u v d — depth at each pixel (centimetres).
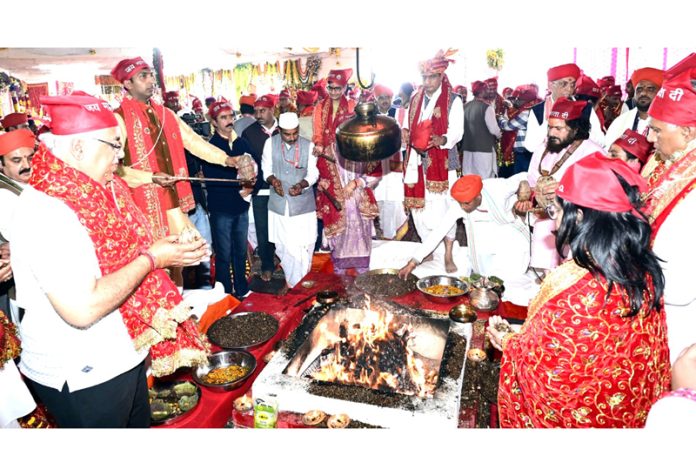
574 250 130
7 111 390
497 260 325
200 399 194
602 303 130
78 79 429
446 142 405
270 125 441
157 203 287
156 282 162
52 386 146
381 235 499
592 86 426
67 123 137
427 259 367
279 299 277
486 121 509
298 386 198
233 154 379
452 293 274
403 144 431
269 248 427
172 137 302
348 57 576
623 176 127
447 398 191
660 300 139
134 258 152
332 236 375
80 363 146
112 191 161
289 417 192
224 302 286
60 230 132
